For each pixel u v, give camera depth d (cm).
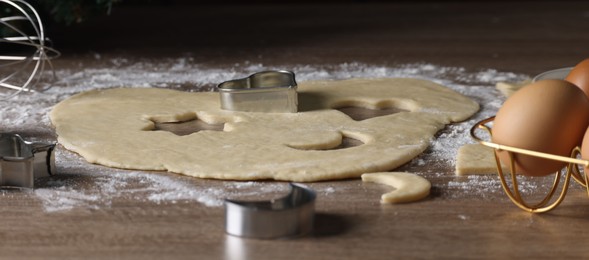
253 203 61
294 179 68
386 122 80
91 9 107
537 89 61
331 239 59
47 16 112
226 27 133
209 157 72
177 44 119
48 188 68
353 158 71
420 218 62
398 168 71
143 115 83
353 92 91
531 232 60
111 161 72
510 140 60
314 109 85
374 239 59
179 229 61
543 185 68
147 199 66
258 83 87
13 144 70
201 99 88
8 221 62
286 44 119
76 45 118
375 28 131
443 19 140
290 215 59
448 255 57
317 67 105
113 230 61
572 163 61
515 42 119
